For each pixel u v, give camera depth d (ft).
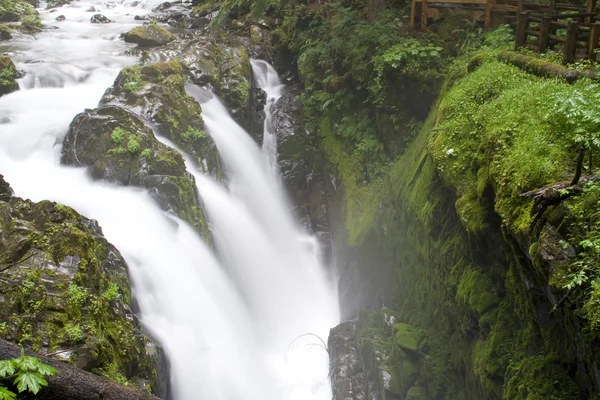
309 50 58.75
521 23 36.96
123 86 47.73
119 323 26.20
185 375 31.19
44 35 69.41
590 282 16.71
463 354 28.89
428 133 39.70
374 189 49.80
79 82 53.83
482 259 27.68
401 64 46.75
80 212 35.45
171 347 31.27
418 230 36.86
